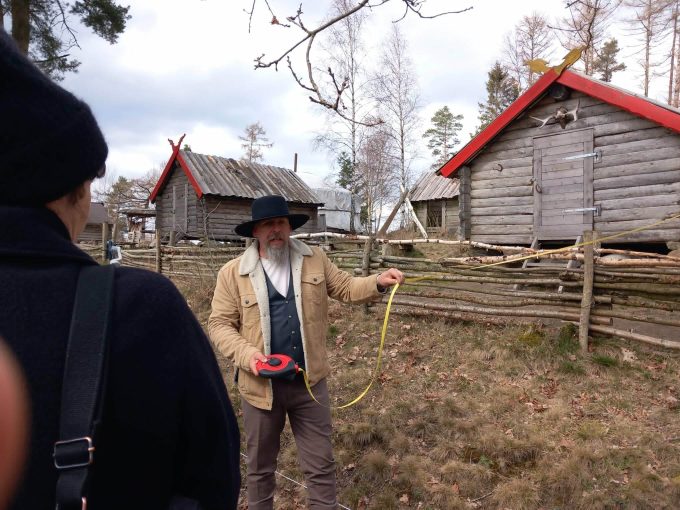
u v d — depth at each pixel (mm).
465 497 3248
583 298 4996
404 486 3379
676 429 3670
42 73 752
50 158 727
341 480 3527
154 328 773
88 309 723
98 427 681
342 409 4387
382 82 17344
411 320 6152
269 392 2549
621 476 3238
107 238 12883
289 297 2688
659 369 4500
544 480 3268
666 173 7551
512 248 7383
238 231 2811
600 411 4000
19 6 9469
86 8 10898
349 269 7230
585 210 8391
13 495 607
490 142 9656
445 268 6184
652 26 17578
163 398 765
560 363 4727
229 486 921
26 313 675
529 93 8750
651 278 4762
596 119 8289
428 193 20203
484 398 4344
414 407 4277
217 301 2732
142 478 771
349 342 5828
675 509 2932
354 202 29000
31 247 718
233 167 19328
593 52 7891
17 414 565
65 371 677
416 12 2725
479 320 5809
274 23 2721
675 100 23969
